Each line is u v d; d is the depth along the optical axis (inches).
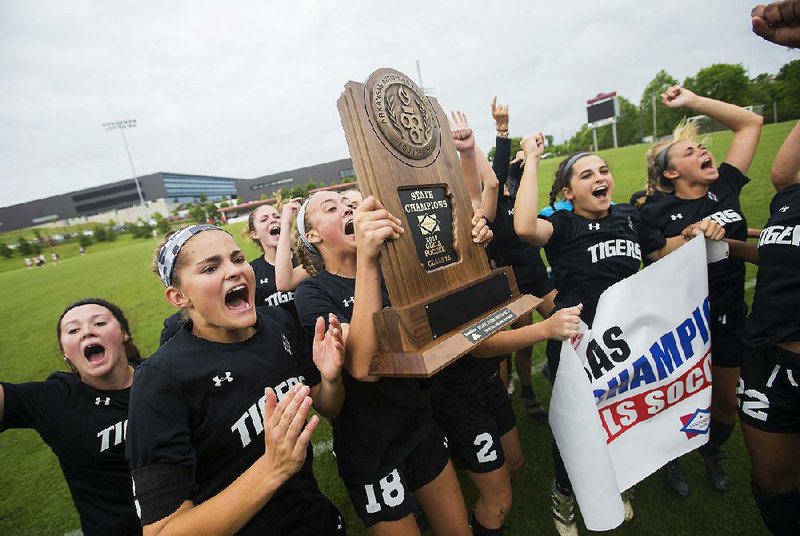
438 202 68.2
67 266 1149.7
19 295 746.8
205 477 52.5
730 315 92.7
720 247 81.4
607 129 2903.5
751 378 72.6
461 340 57.3
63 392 74.2
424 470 73.8
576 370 67.7
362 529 104.0
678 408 77.9
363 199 58.1
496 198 119.3
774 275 68.2
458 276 66.6
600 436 67.5
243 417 54.2
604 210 94.2
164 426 47.9
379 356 56.1
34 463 167.5
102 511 74.6
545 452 115.1
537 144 92.1
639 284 76.7
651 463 75.9
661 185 107.6
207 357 54.6
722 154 756.0
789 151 72.9
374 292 56.7
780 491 70.4
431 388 97.1
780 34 57.4
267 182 4160.9
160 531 43.2
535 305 75.7
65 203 4471.0
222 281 54.5
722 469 94.3
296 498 59.2
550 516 94.3
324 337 58.5
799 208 66.6
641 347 75.7
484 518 82.8
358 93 58.4
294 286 127.9
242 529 54.4
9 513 138.8
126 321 87.1
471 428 83.2
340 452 71.8
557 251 98.2
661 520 88.0
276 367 59.7
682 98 107.7
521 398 146.1
